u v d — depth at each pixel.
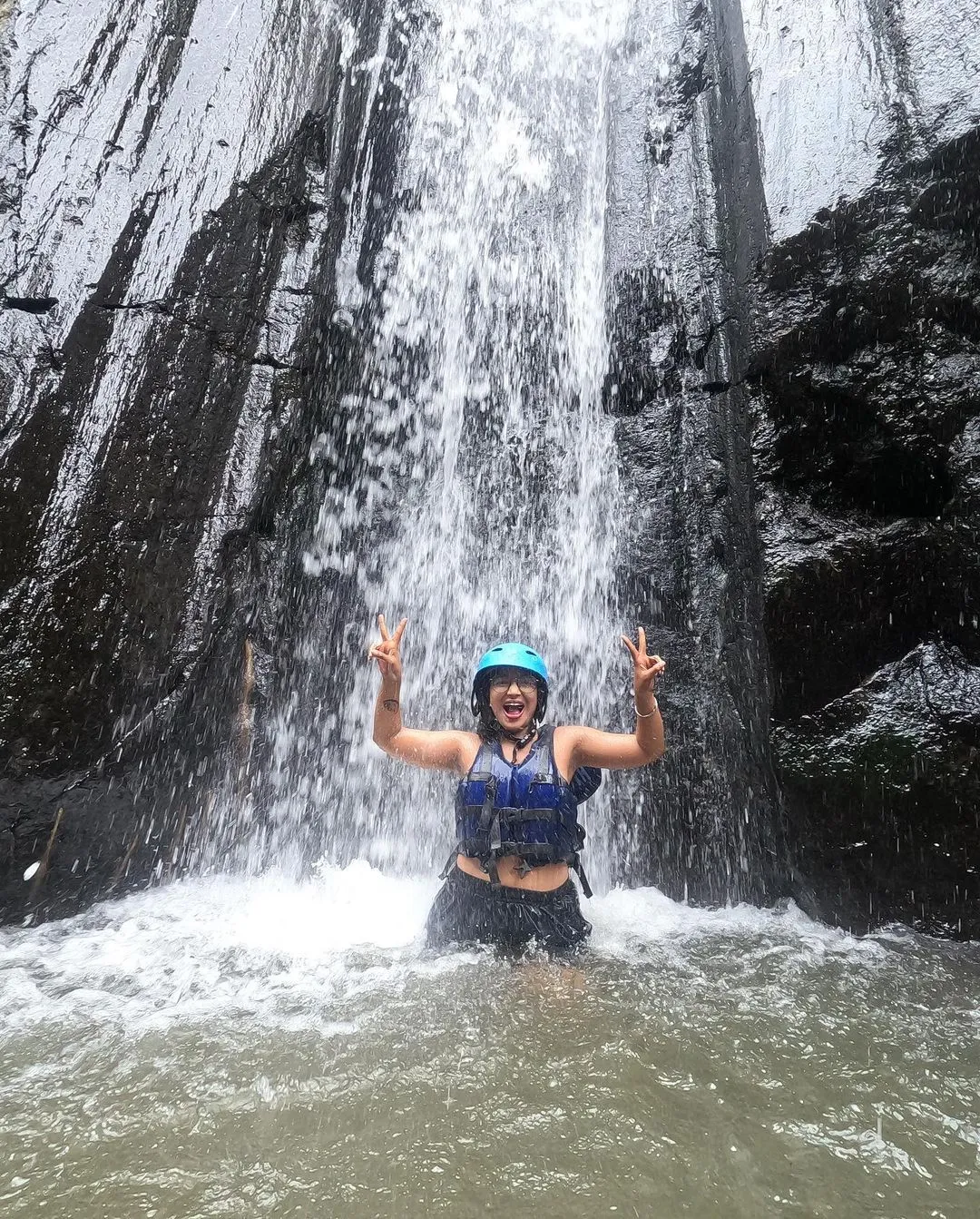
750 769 4.07
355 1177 1.68
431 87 7.03
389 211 6.57
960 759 3.61
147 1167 1.72
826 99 4.72
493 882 3.01
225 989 2.73
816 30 5.00
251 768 4.52
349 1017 2.46
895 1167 1.75
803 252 4.40
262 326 5.09
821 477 4.21
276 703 4.68
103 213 4.69
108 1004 2.61
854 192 4.36
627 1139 1.82
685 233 5.29
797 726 3.90
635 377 5.20
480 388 5.81
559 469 5.28
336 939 3.31
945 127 4.20
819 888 3.73
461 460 5.62
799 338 4.31
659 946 3.22
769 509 4.21
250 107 5.46
